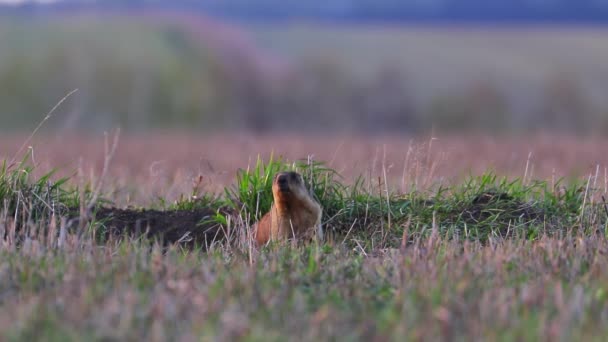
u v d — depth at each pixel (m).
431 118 121.06
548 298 12.88
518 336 11.15
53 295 13.05
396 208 19.80
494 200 20.11
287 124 121.50
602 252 16.08
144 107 113.44
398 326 11.46
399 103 124.94
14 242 16.52
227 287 13.34
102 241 17.81
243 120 119.00
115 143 22.45
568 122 119.56
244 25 191.50
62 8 177.25
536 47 171.38
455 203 20.05
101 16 154.88
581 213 18.89
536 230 18.55
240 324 11.23
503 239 17.81
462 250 16.69
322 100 127.62
